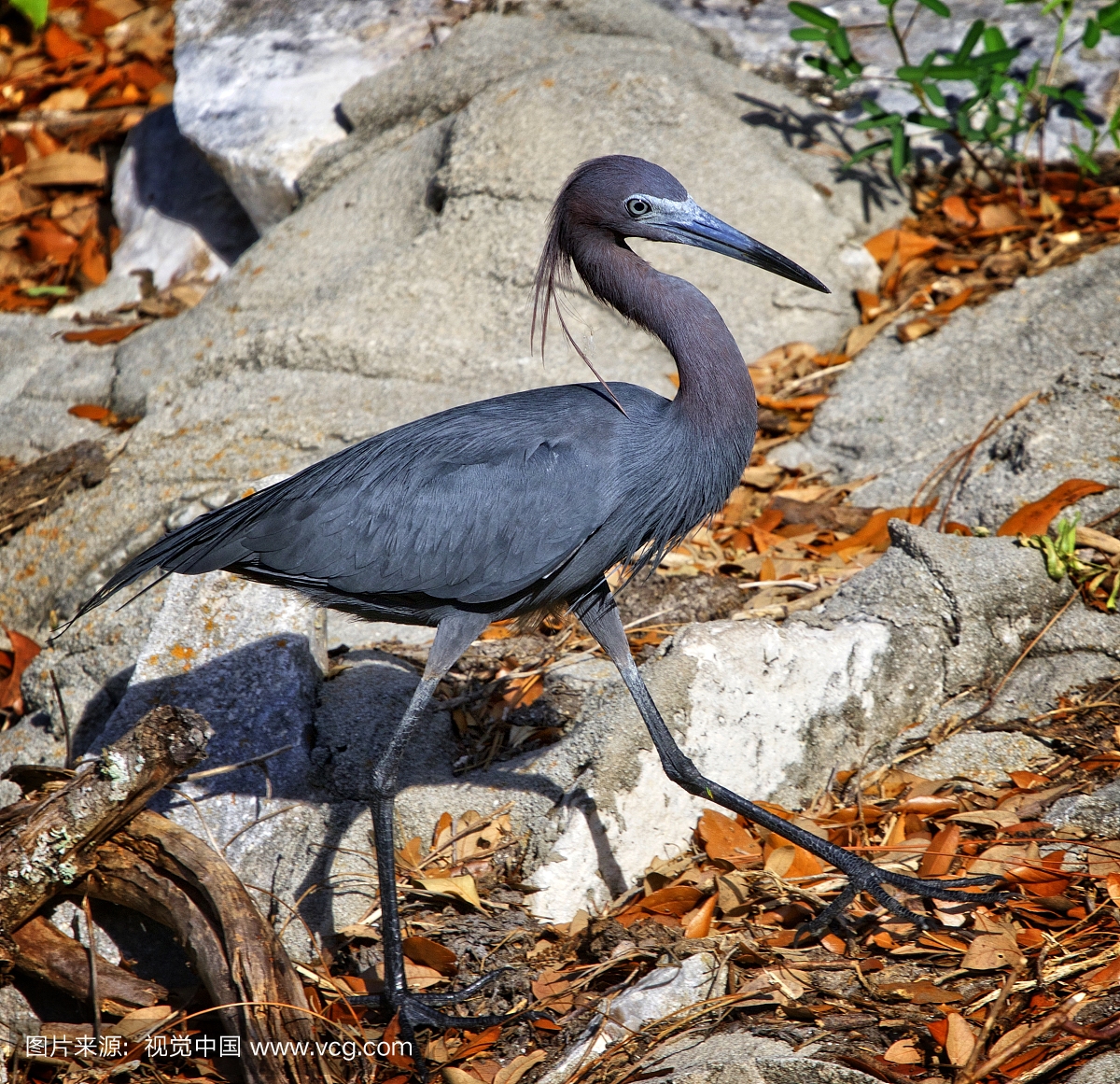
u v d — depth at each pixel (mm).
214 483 10016
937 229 11812
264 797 7102
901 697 7445
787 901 6414
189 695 7516
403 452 6746
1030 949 5801
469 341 10727
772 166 11445
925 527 8875
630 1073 5398
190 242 13953
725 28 13609
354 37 13938
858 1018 5512
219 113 13539
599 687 7605
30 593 10109
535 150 11195
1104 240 11055
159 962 6672
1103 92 12211
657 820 6883
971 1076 4926
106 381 11727
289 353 10930
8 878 6109
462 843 6887
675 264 10945
